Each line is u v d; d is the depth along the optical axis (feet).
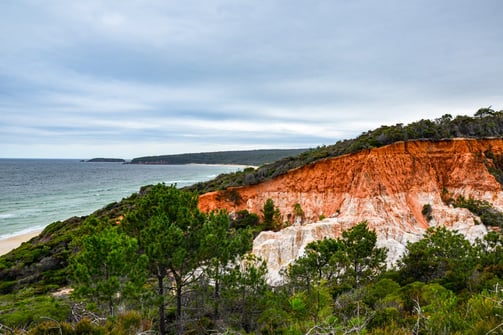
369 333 28.35
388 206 142.41
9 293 111.34
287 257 116.16
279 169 181.57
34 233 220.64
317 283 70.54
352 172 156.97
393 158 155.74
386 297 46.37
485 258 65.00
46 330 30.04
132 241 51.55
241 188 182.50
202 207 179.11
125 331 35.65
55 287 108.58
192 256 52.60
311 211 160.15
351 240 82.12
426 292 43.09
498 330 22.54
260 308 57.21
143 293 49.29
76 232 136.36
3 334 31.45
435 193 149.18
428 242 76.13
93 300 57.11
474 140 164.35
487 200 144.77
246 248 66.08
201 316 58.39
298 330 29.45
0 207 317.01
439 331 25.25
